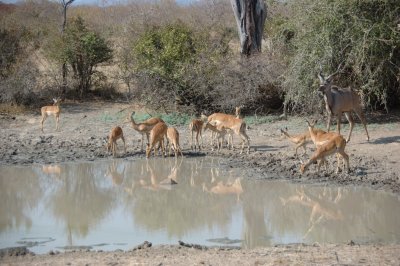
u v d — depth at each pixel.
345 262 10.79
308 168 18.94
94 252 11.96
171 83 27.67
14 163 20.55
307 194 16.55
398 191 16.52
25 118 27.78
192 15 42.12
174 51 27.89
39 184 18.19
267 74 26.67
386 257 11.14
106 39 33.50
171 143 21.50
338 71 23.62
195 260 10.99
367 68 24.00
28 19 40.12
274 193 16.75
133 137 24.17
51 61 31.66
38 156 21.41
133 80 31.09
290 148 21.61
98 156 21.44
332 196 16.31
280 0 29.52
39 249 12.51
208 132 24.77
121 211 15.47
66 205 16.09
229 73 26.95
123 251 12.05
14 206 16.02
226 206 15.74
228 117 21.39
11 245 12.80
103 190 17.45
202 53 28.09
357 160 19.36
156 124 21.53
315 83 24.52
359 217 14.64
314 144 20.58
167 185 17.84
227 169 19.41
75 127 25.91
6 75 30.70
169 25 29.55
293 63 25.36
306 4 25.34
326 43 24.34
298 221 14.40
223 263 10.73
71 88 31.95
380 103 26.41
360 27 24.06
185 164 20.20
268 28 33.69
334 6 24.25
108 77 33.50
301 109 27.00
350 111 21.66
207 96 27.53
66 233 13.70
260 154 21.02
